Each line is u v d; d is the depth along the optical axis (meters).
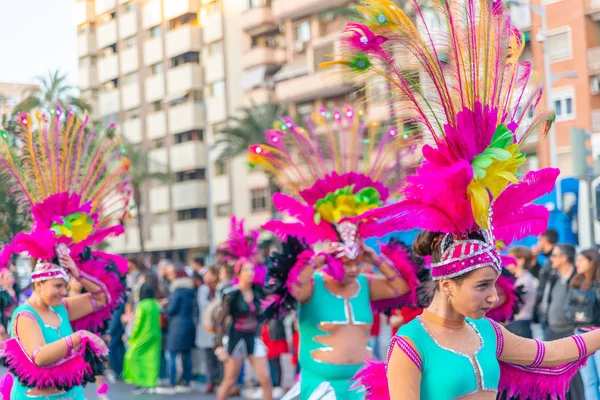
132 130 48.62
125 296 6.48
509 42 3.50
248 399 10.66
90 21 51.47
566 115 26.55
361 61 3.42
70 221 5.86
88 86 51.06
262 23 39.75
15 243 5.50
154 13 47.06
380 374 3.49
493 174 3.21
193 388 11.84
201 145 44.50
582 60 26.06
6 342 5.37
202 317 11.56
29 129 6.08
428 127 3.35
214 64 43.56
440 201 3.15
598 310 7.30
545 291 7.86
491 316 5.51
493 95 3.35
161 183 44.28
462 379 3.26
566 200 12.12
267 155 6.89
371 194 6.19
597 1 25.67
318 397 5.99
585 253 7.37
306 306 6.17
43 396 5.38
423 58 3.31
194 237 44.56
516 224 3.67
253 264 9.24
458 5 3.38
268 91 38.81
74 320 6.21
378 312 6.47
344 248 6.03
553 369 3.53
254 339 9.26
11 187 6.08
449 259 3.23
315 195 6.30
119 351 12.69
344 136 6.63
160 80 46.62
